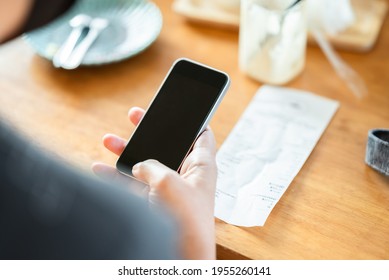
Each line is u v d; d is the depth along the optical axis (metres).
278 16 0.80
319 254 0.65
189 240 0.57
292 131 0.80
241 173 0.74
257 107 0.84
